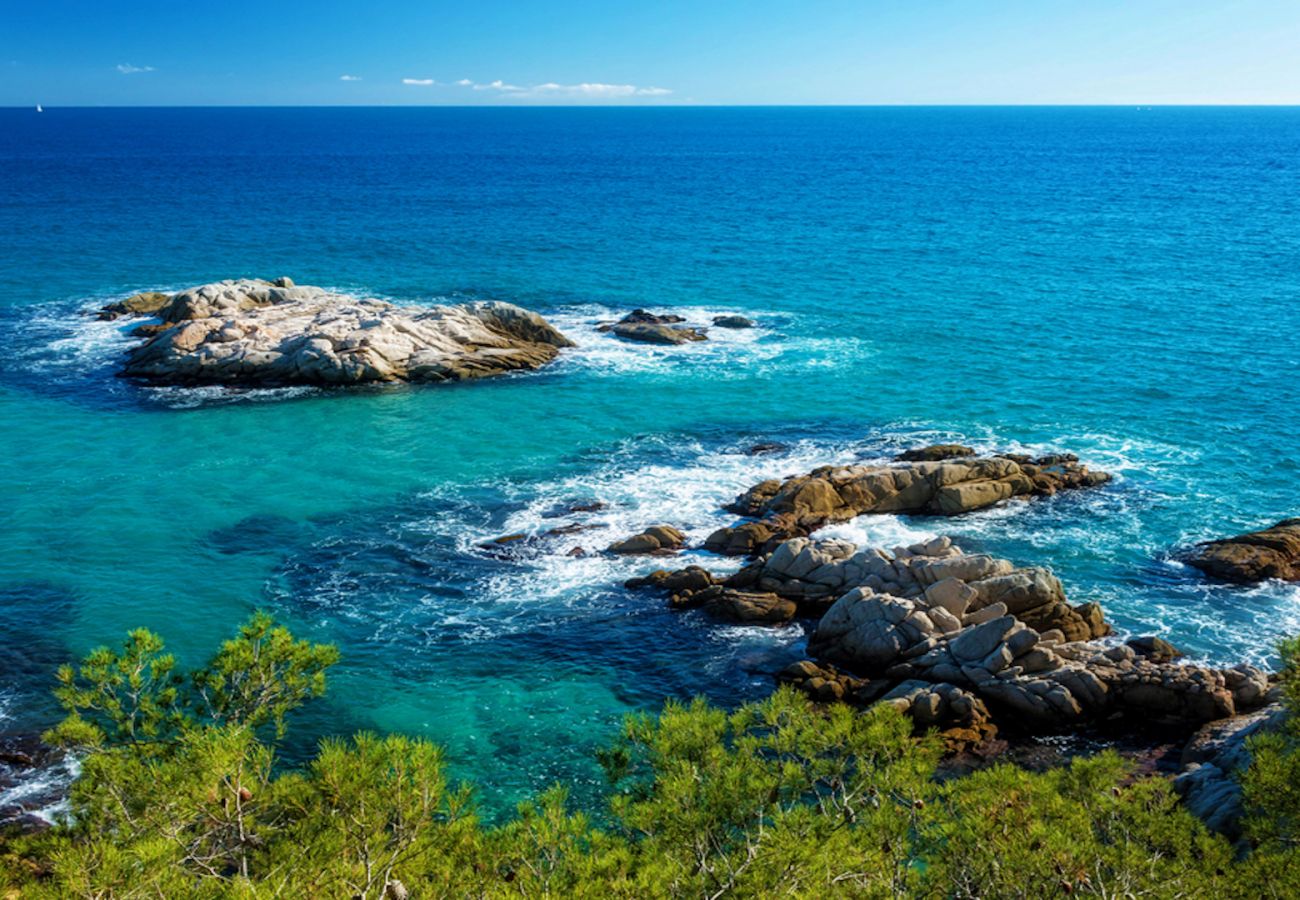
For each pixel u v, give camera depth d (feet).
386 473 168.55
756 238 401.29
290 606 126.82
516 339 238.48
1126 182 627.46
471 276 326.03
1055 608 117.08
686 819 50.19
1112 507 153.69
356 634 120.88
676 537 142.10
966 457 164.25
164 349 216.74
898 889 50.03
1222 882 49.06
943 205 506.48
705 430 188.75
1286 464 170.30
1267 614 123.85
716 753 55.67
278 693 63.26
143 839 47.03
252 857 48.96
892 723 58.34
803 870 46.44
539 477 166.81
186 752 52.90
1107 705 104.06
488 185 617.62
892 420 192.75
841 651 115.34
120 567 135.95
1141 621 122.42
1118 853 50.37
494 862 48.67
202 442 181.47
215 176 651.25
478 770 97.30
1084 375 219.20
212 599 128.16
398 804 47.78
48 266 329.31
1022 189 586.04
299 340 216.74
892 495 151.64
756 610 123.95
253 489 161.58
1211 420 191.11
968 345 243.81
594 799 92.63
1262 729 88.17
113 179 616.39
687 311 279.28
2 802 89.92
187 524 148.87
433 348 223.10
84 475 166.20
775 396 207.82
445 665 114.93
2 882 44.14
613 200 535.60
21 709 104.94
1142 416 193.47
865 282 315.58
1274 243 378.94
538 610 126.52
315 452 177.47
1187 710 102.27
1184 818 54.08
